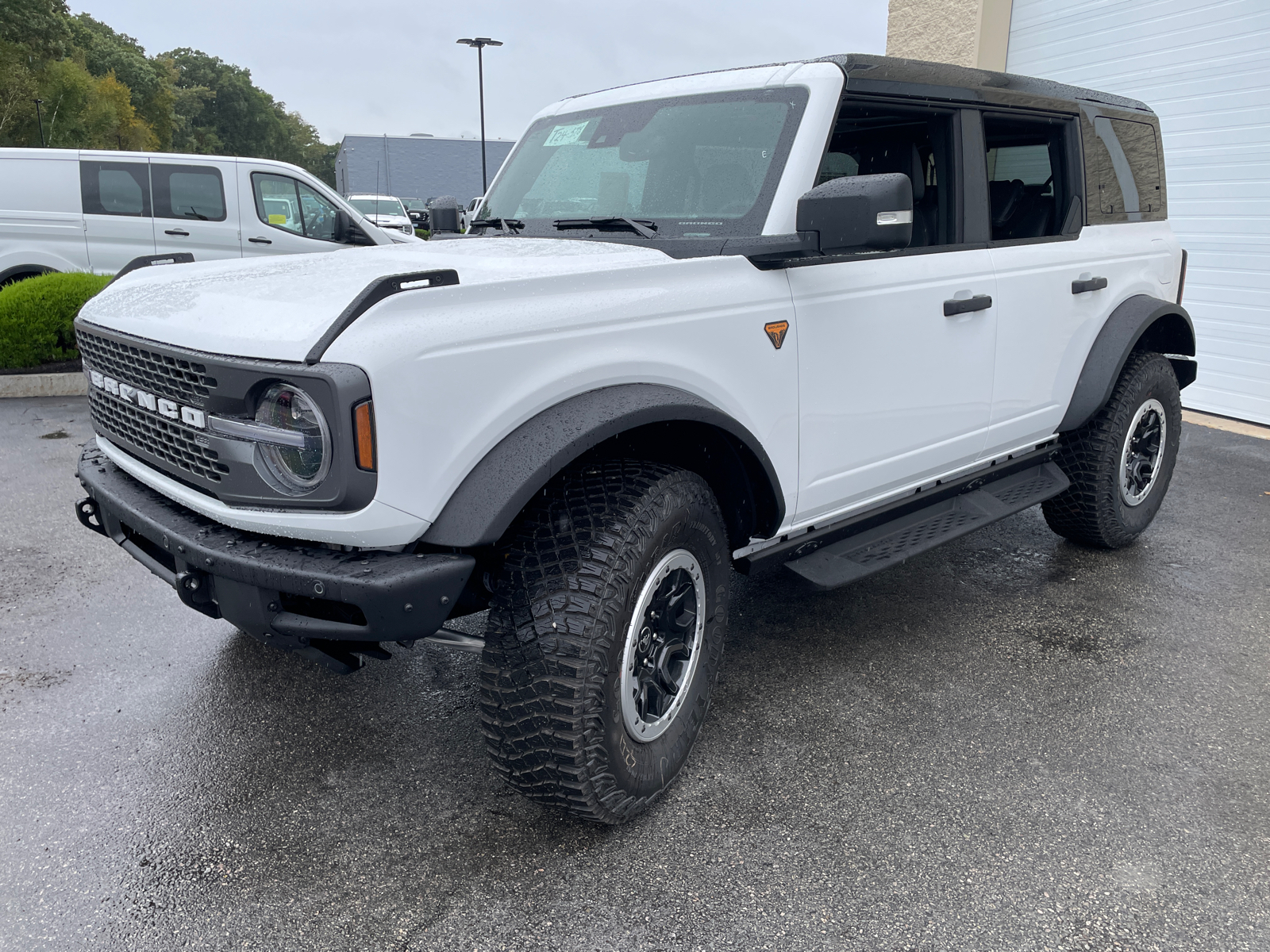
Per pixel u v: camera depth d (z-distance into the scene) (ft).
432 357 6.42
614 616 7.10
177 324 7.27
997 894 7.13
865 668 10.93
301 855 7.57
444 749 9.21
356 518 6.41
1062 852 7.63
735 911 6.94
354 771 8.81
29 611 12.30
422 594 6.49
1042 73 28.84
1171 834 7.88
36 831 7.85
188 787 8.52
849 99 9.58
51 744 9.20
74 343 28.53
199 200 32.96
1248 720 9.79
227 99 384.88
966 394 11.29
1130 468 14.33
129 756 9.01
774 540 9.77
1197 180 25.12
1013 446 12.74
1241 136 23.89
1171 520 16.78
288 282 7.70
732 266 8.45
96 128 225.15
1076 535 14.57
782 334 8.82
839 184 7.79
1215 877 7.35
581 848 7.68
